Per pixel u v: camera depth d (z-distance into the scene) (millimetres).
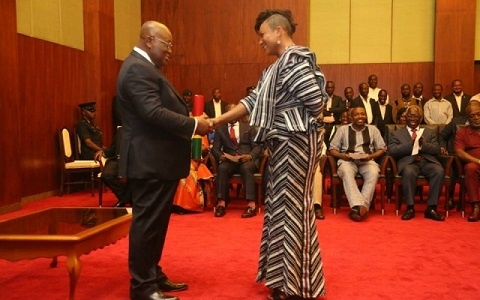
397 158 5812
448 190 5566
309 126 2738
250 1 10109
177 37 10375
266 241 2945
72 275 2592
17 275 3385
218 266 3590
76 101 8148
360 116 5832
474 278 3268
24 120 6781
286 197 2785
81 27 8445
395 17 9969
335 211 5805
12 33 5945
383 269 3492
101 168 6715
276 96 2783
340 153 5812
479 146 5594
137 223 2754
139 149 2711
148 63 2727
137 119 2729
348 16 10125
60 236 2580
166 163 2736
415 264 3617
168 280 3045
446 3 9359
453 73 9391
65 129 7543
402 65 9961
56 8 7672
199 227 5055
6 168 5863
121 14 9648
